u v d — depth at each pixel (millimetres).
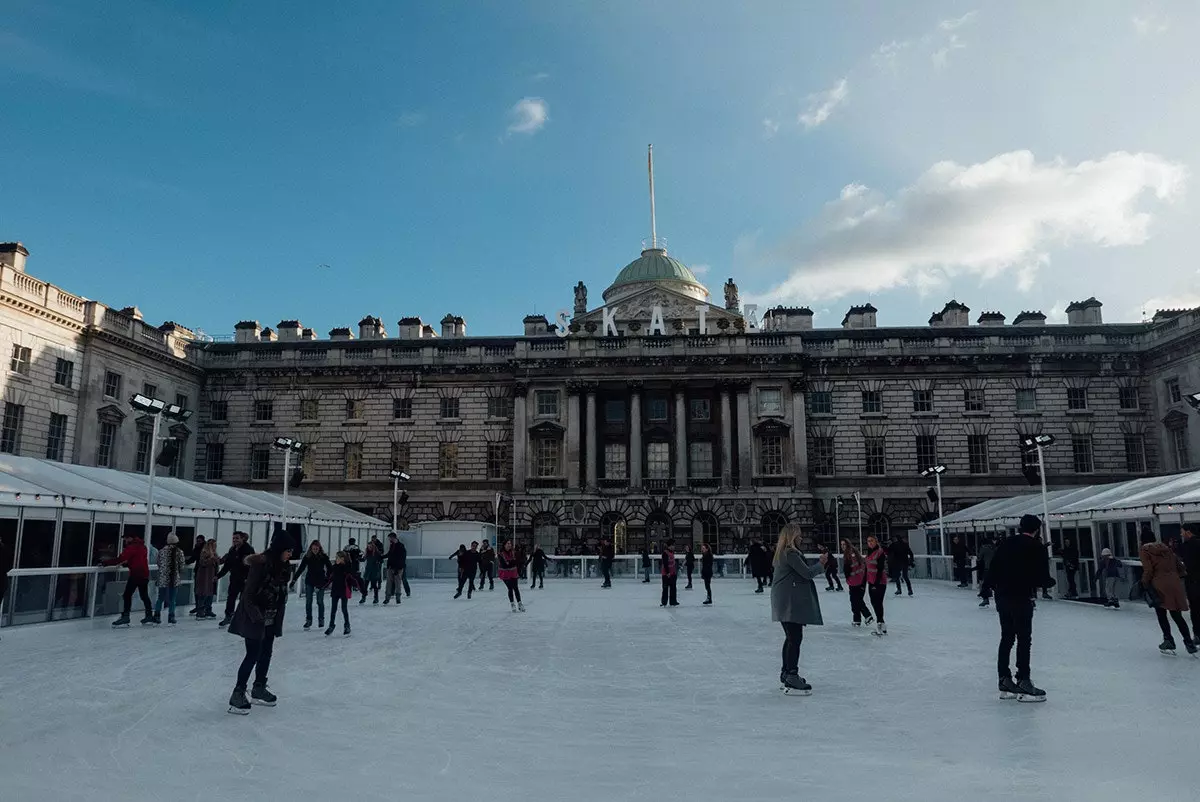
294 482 48000
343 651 16812
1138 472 59250
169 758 8516
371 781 7656
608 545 40750
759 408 62094
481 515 62000
